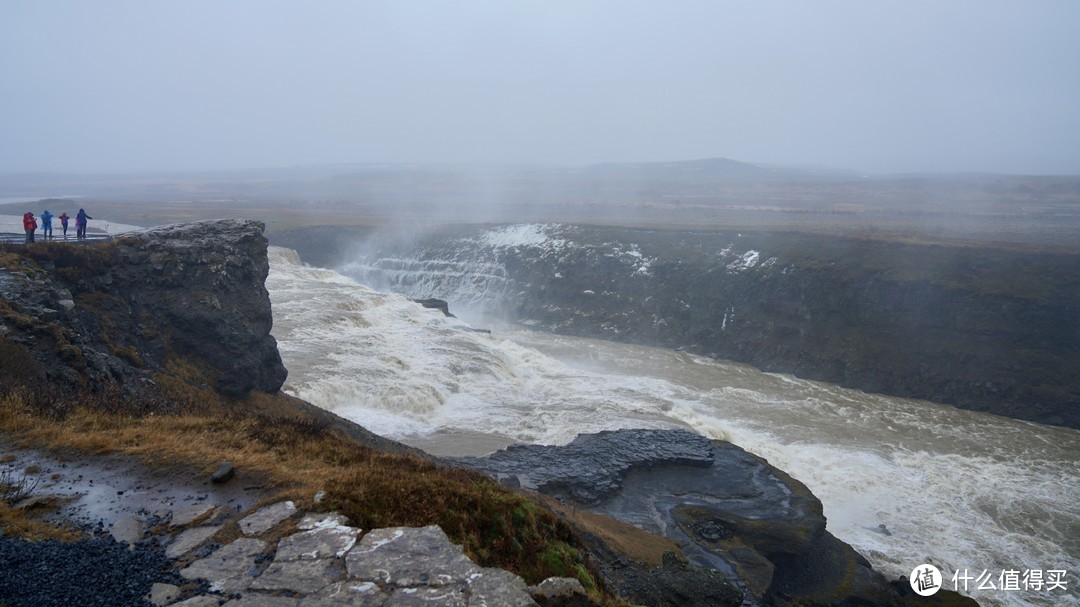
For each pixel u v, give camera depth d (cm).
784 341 6819
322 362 4409
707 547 2709
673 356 7038
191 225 3738
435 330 5834
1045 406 5322
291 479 1412
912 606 2694
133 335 3055
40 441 1556
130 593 985
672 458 3469
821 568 2812
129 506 1285
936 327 6278
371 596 993
